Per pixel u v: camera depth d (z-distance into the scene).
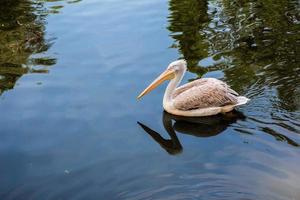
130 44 12.22
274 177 7.39
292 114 9.07
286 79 10.18
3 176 7.77
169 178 7.53
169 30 12.88
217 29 12.75
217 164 7.83
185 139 8.70
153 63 11.28
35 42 12.58
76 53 11.92
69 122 9.20
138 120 9.30
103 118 9.32
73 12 14.38
